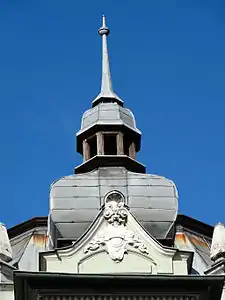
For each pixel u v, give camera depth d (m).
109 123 57.56
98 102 59.41
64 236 52.22
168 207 52.91
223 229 51.50
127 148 57.84
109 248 49.94
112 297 46.94
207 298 47.28
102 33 62.16
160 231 52.50
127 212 50.72
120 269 49.62
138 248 50.06
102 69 60.75
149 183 53.69
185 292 47.19
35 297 46.62
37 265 55.34
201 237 58.03
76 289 46.66
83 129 58.00
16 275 46.41
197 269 54.53
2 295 49.41
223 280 47.16
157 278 47.03
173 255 50.09
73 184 53.53
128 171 54.78
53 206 52.69
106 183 53.72
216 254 50.78
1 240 50.84
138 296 47.03
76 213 52.56
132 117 58.78
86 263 49.72
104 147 57.16
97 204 52.88
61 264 49.62
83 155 57.75
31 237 57.50
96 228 50.41
